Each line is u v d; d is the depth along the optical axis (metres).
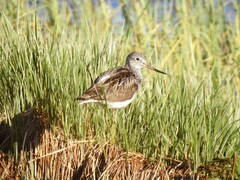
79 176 13.01
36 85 13.70
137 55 14.15
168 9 21.89
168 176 12.46
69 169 13.05
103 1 20.27
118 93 13.12
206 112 13.48
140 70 14.29
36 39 14.42
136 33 19.33
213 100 13.87
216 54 19.19
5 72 14.00
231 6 22.17
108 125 13.32
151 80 14.97
